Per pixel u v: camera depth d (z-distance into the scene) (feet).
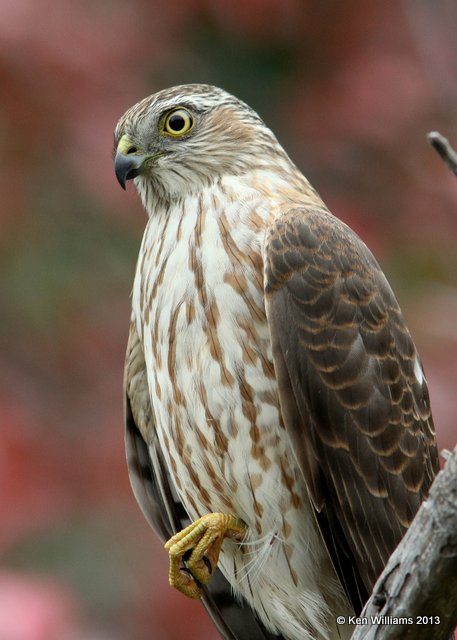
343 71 47.11
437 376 39.81
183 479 31.78
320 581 31.50
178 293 30.99
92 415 44.68
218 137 33.09
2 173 44.80
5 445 42.37
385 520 30.35
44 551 42.09
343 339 30.53
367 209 45.57
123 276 45.91
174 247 31.55
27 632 37.19
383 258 44.24
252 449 30.48
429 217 45.14
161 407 31.55
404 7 45.11
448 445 38.83
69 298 45.57
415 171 45.70
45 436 43.34
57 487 42.50
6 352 45.44
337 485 30.27
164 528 33.83
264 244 30.78
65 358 45.39
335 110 46.83
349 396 30.37
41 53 43.83
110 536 42.45
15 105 44.16
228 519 31.07
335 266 30.91
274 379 30.32
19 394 44.88
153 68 46.57
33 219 45.27
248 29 47.80
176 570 31.09
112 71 45.06
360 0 47.29
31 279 45.57
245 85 47.91
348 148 46.73
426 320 40.78
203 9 47.50
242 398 30.37
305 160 47.16
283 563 31.35
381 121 46.14
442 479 24.31
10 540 41.50
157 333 31.32
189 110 33.22
